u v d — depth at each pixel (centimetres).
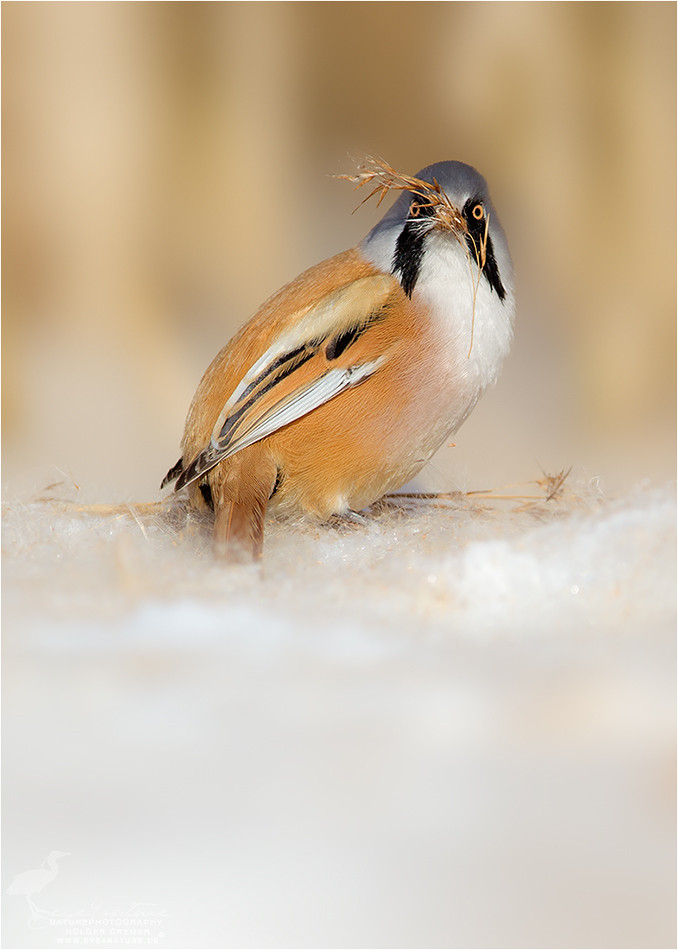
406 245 1004
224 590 780
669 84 2231
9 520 987
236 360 995
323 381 975
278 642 670
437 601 735
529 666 612
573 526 826
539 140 2277
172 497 1057
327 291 1005
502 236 1047
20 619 711
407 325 990
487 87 2334
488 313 1008
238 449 960
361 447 988
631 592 732
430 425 1008
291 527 977
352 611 725
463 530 942
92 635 682
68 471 1374
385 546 910
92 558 867
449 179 1009
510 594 734
